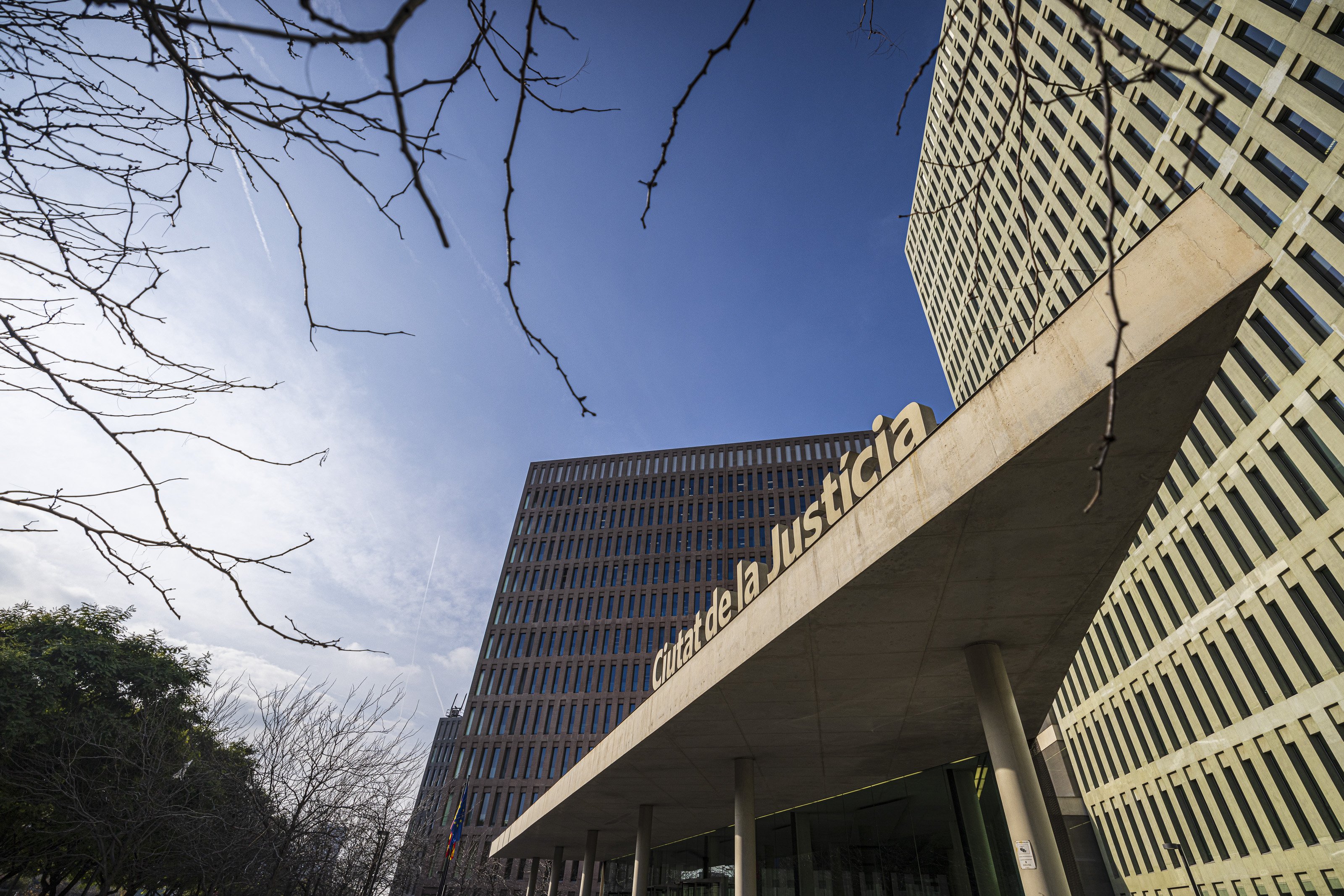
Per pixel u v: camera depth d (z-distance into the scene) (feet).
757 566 46.21
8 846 66.33
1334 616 83.66
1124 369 23.24
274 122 8.75
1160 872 117.91
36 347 10.41
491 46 9.14
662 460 319.68
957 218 184.96
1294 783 88.94
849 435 305.32
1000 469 26.91
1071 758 151.33
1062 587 34.06
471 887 152.05
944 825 56.39
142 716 60.44
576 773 75.25
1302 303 84.94
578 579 282.77
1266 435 92.58
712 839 91.61
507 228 8.30
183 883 53.72
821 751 55.93
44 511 10.17
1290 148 82.48
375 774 54.95
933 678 42.75
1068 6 5.90
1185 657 111.24
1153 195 107.34
